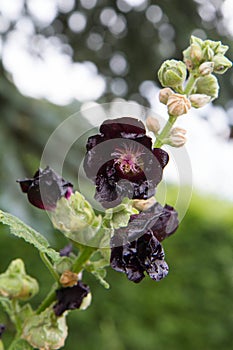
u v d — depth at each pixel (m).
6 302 1.61
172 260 7.52
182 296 7.43
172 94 1.48
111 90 6.60
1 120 4.81
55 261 1.57
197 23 6.16
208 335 7.43
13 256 6.95
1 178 4.57
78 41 6.45
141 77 6.50
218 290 7.52
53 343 1.56
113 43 6.46
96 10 6.30
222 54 1.64
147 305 7.31
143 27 6.34
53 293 1.59
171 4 6.09
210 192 8.30
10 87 4.91
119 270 1.43
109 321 7.04
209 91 1.59
